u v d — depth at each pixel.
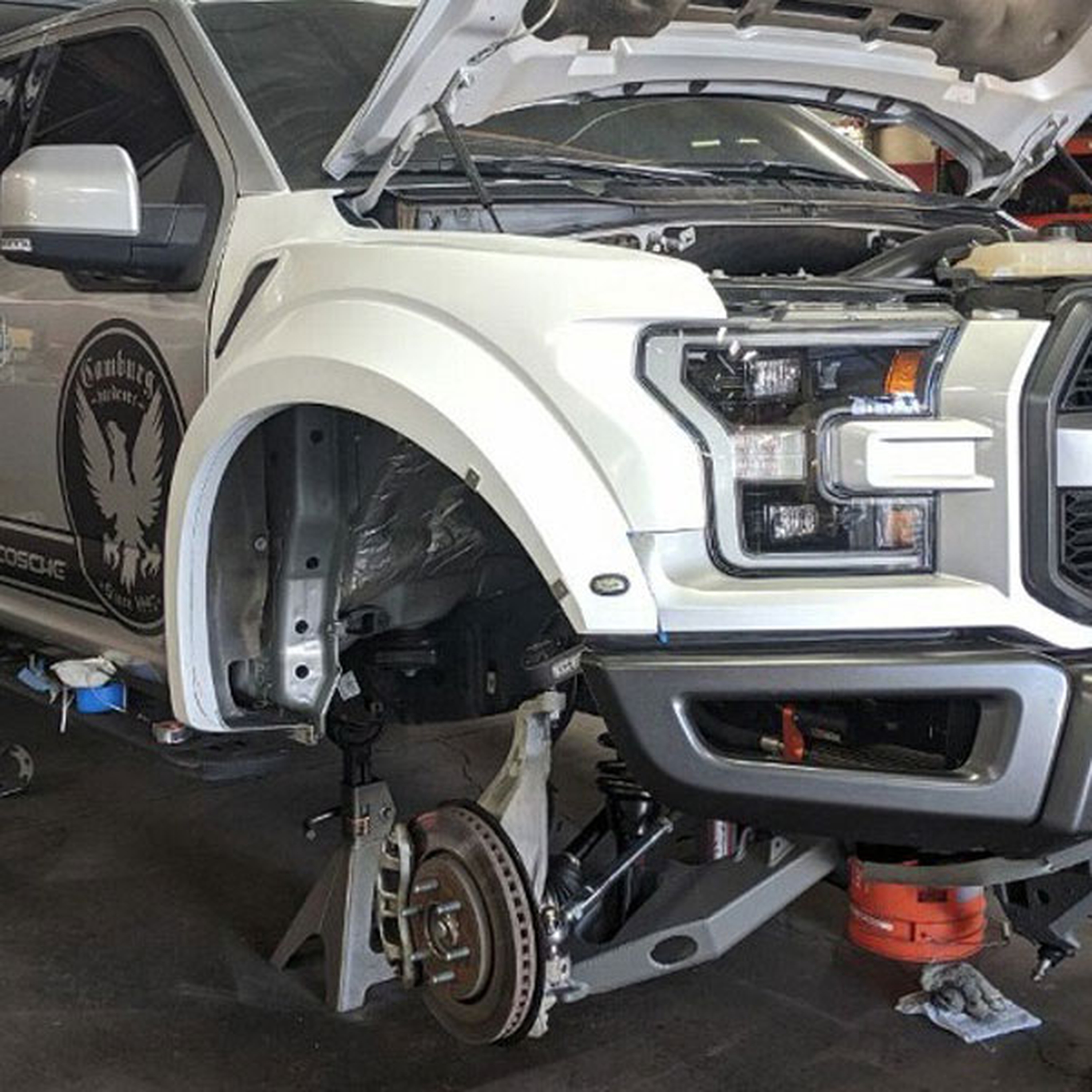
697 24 2.86
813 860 2.55
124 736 3.13
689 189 3.15
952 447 2.13
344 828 3.19
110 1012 3.09
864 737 2.25
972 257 2.62
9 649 3.94
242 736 2.98
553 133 3.38
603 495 2.13
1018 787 2.07
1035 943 2.62
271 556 2.81
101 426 3.29
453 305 2.30
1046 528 2.11
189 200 3.05
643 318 2.14
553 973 2.43
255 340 2.68
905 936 2.83
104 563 3.34
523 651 2.96
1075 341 2.12
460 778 4.52
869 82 3.29
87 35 3.55
